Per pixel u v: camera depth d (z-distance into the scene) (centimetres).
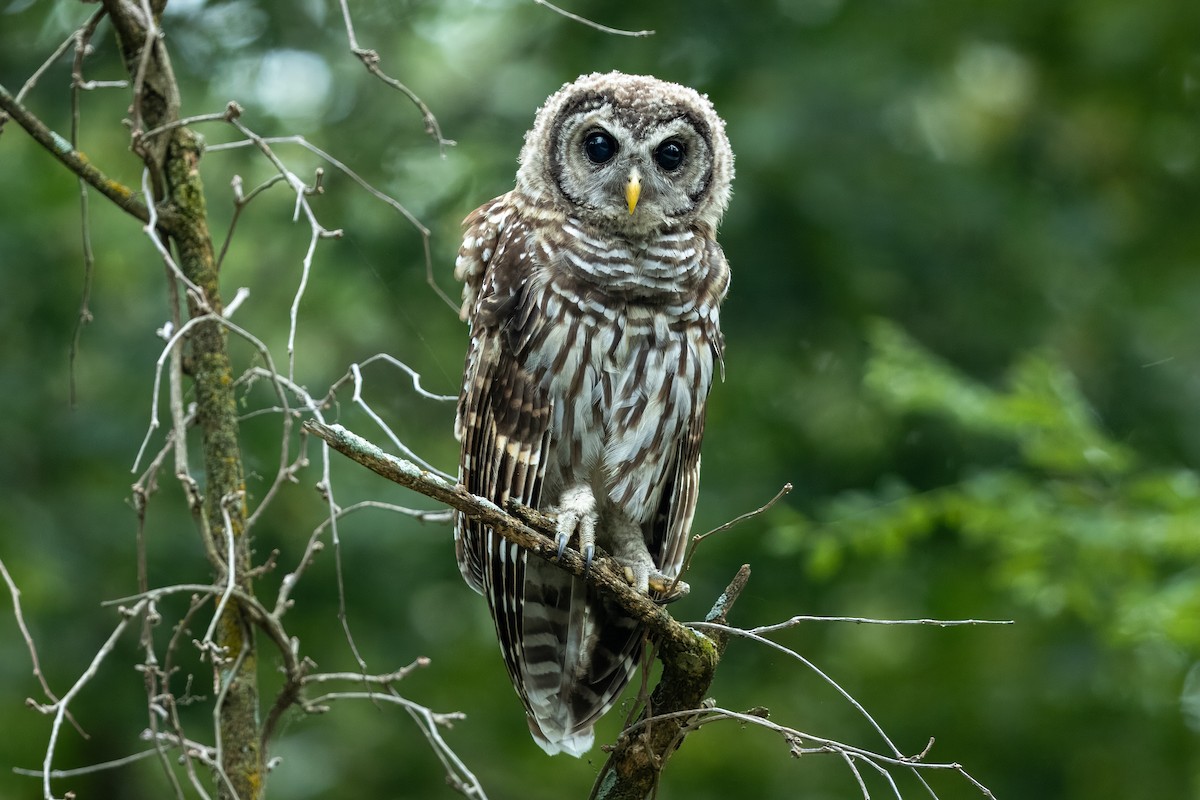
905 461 1465
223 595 547
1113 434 1500
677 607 1391
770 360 1488
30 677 1208
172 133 601
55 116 1334
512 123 1445
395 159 1408
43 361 1303
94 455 1257
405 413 1420
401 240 1365
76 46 605
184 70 1387
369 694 585
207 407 588
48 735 1273
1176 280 1595
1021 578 1045
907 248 1436
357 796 1384
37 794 1270
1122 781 1346
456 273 824
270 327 1348
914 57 1499
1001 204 1493
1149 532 997
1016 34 1652
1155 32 1638
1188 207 1662
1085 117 1680
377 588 1323
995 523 1050
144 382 1291
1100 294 1544
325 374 1382
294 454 1271
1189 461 1484
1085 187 1628
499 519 567
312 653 1347
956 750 1386
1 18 1353
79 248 1322
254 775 565
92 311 1306
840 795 1395
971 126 1661
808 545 1116
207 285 596
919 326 1480
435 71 1527
